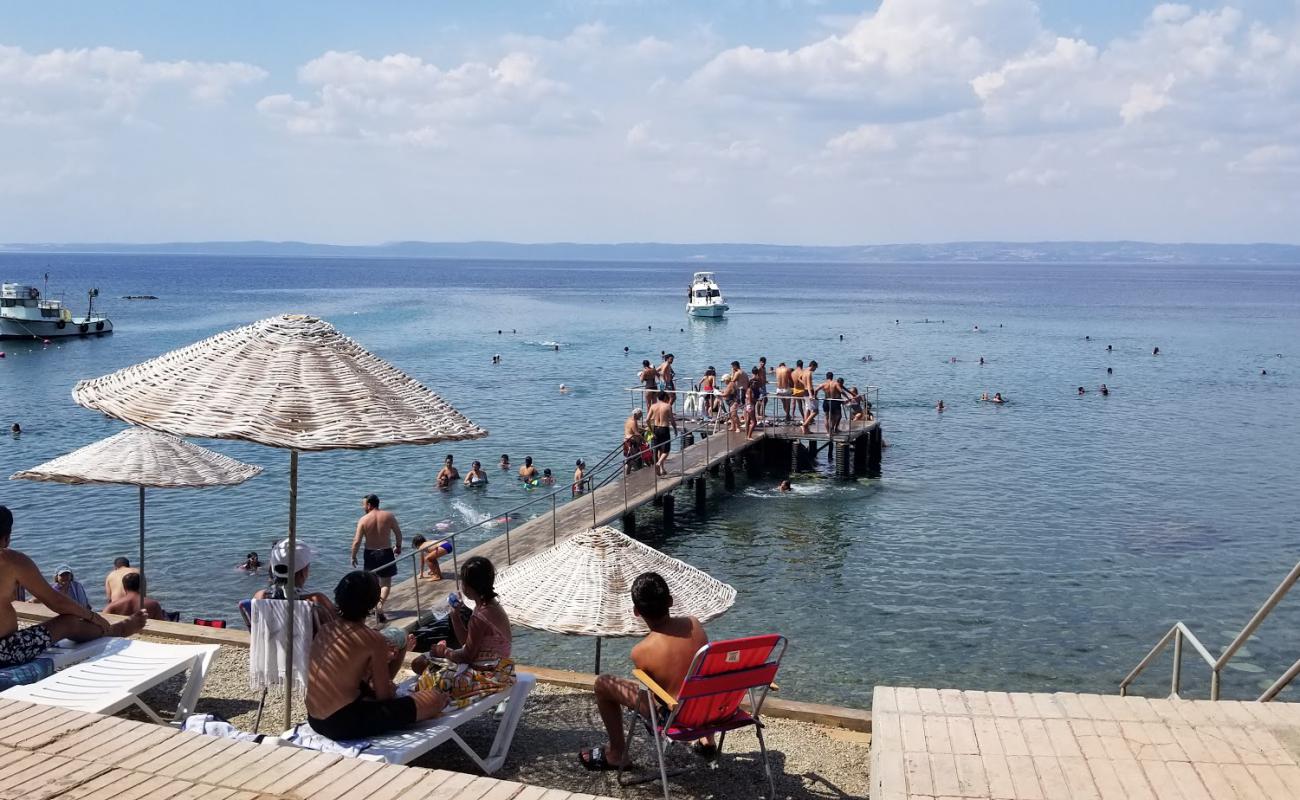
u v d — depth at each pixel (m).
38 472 10.53
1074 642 15.69
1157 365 59.28
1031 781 5.20
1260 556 20.53
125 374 5.96
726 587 7.69
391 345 67.75
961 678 14.25
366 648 5.86
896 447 33.34
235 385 5.40
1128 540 21.69
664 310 114.12
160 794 4.55
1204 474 28.72
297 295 140.25
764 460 30.62
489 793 4.62
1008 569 19.58
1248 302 144.75
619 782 6.41
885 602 17.56
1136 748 5.57
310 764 4.90
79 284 172.38
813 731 7.44
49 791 4.56
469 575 6.59
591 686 8.23
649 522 23.97
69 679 6.66
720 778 6.57
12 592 7.13
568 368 54.84
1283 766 5.35
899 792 5.09
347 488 27.03
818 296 165.00
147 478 10.53
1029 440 34.47
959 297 161.75
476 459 30.73
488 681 6.42
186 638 9.57
